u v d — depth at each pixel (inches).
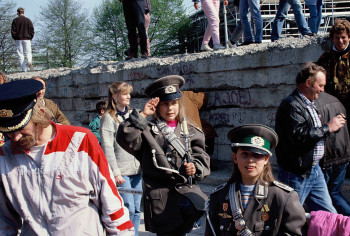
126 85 168.9
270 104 236.7
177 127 126.7
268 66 233.9
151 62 308.7
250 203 90.5
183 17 1524.4
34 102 79.5
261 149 89.8
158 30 1562.5
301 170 133.0
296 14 257.4
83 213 84.7
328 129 130.0
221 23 827.4
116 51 1635.1
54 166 83.0
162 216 119.9
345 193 191.5
